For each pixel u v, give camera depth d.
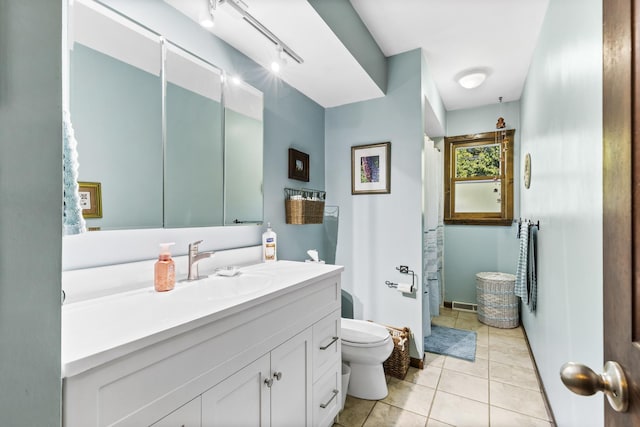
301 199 2.05
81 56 1.07
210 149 1.56
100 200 1.12
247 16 1.34
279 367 1.17
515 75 2.80
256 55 1.79
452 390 1.98
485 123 3.63
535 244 2.20
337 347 1.61
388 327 2.32
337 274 1.59
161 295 1.11
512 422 1.68
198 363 0.85
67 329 0.76
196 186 1.49
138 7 1.24
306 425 1.33
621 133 0.44
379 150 2.41
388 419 1.70
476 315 3.54
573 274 1.31
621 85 0.44
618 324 0.45
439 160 3.73
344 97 2.44
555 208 1.63
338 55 1.79
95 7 1.11
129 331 0.74
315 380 1.40
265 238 1.82
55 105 0.43
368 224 2.48
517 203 3.46
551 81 1.74
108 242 1.14
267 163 1.97
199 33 1.50
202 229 1.52
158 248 1.31
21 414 0.39
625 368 0.43
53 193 0.43
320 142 2.60
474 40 2.21
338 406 1.60
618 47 0.45
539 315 2.09
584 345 1.17
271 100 2.01
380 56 2.28
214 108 1.59
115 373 0.67
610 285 0.48
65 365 0.58
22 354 0.39
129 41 1.21
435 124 3.26
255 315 1.05
